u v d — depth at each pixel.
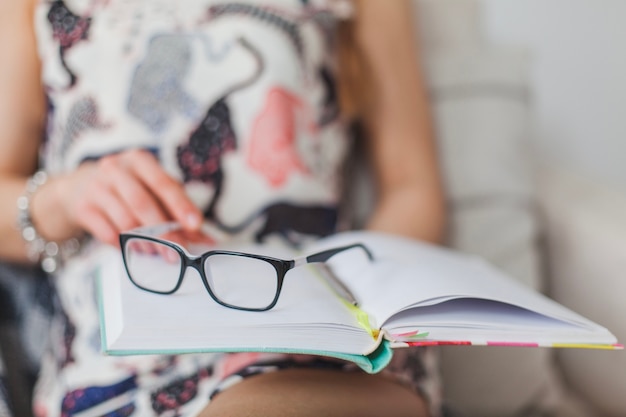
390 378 0.63
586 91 1.45
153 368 0.68
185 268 0.50
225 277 0.54
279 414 0.50
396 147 0.94
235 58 0.81
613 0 1.41
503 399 0.94
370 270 0.60
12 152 0.85
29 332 0.88
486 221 0.99
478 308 0.51
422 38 1.14
